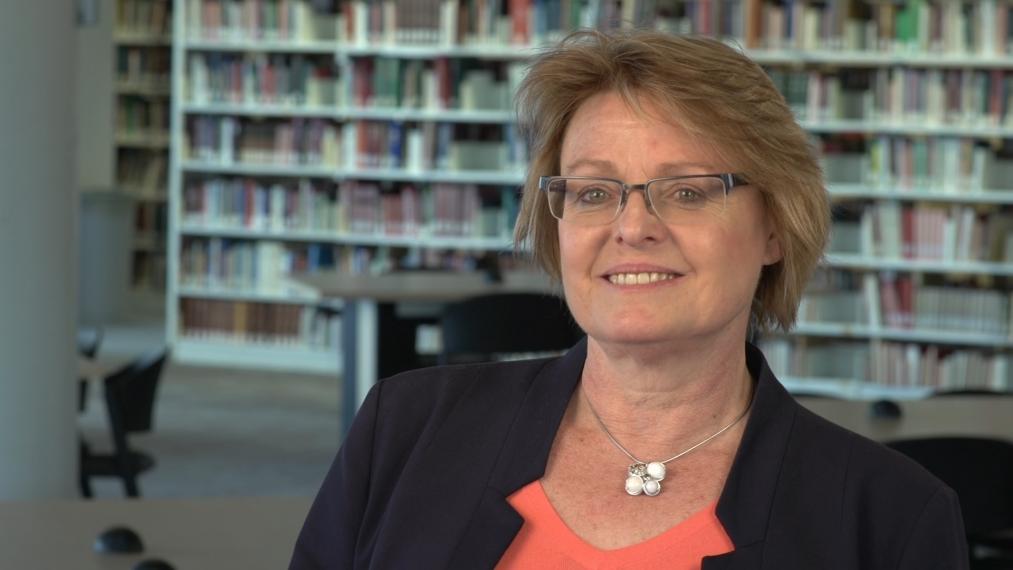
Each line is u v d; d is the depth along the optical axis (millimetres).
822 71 8477
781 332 1512
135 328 11242
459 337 6379
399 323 7324
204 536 2381
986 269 8164
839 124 8289
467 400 1475
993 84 8086
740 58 1362
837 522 1310
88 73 11648
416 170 9156
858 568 1296
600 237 1354
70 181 3926
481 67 9156
